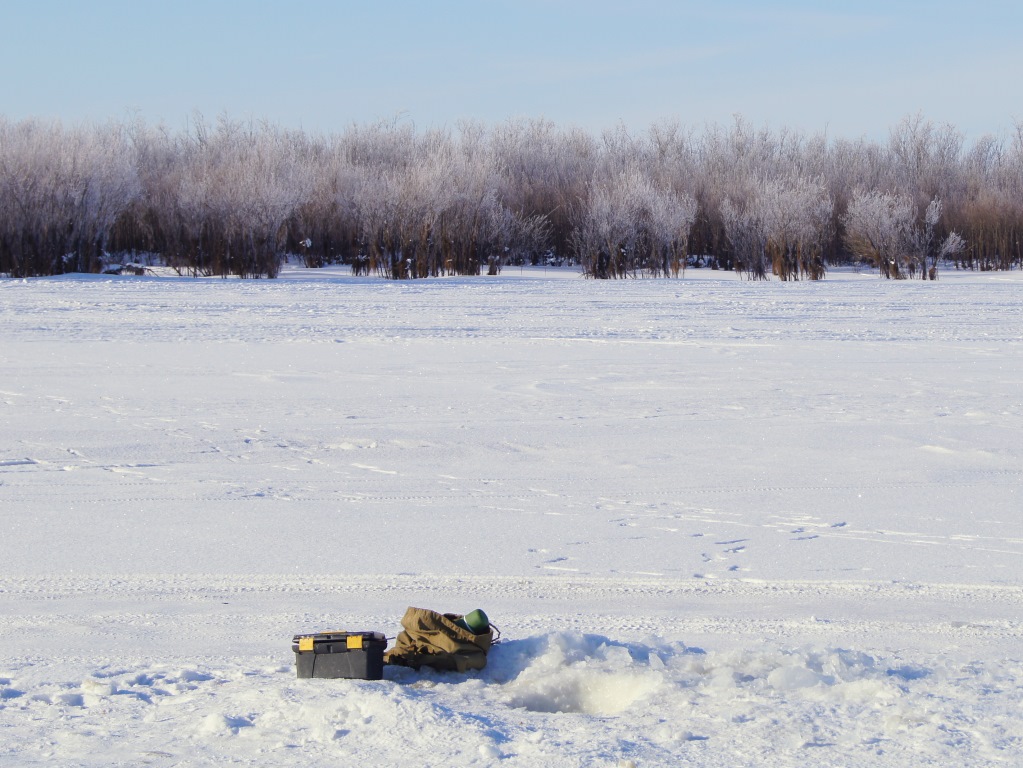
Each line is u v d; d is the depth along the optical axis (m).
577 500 8.69
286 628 5.55
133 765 3.70
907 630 5.50
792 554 7.07
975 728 3.93
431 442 11.04
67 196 38.66
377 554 7.06
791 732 3.89
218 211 39.69
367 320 23.83
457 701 4.32
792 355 18.28
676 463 10.14
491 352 18.52
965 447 10.80
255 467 9.93
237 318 23.92
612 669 4.56
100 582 6.43
